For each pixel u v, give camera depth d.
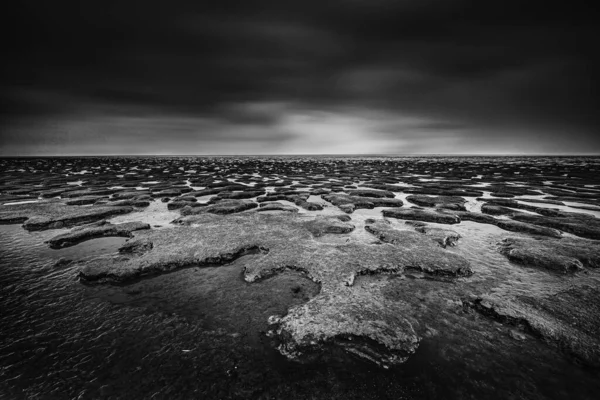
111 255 7.69
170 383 3.41
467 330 4.35
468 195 18.23
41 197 17.41
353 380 3.43
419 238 8.64
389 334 4.16
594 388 3.31
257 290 5.70
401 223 11.12
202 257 7.20
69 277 6.33
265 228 9.90
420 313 4.77
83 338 4.22
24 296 5.47
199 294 5.54
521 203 14.78
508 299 5.11
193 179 28.83
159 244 8.12
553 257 6.97
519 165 54.78
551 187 22.23
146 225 10.27
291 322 4.48
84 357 3.83
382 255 7.16
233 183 24.47
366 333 4.18
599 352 3.78
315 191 19.34
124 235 9.54
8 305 5.14
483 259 7.32
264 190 20.73
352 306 4.95
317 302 5.08
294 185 23.38
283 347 3.98
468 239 9.03
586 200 16.33
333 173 36.53
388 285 5.83
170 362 3.73
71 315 4.82
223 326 4.48
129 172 37.97
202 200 16.73
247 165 56.44
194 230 9.65
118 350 3.96
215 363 3.71
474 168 46.09
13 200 16.45
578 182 25.77
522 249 7.56
